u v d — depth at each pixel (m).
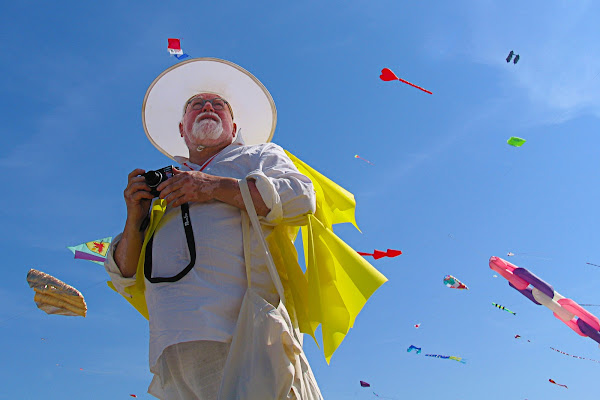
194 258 3.25
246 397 2.88
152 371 3.27
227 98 4.55
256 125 4.58
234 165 3.70
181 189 3.34
